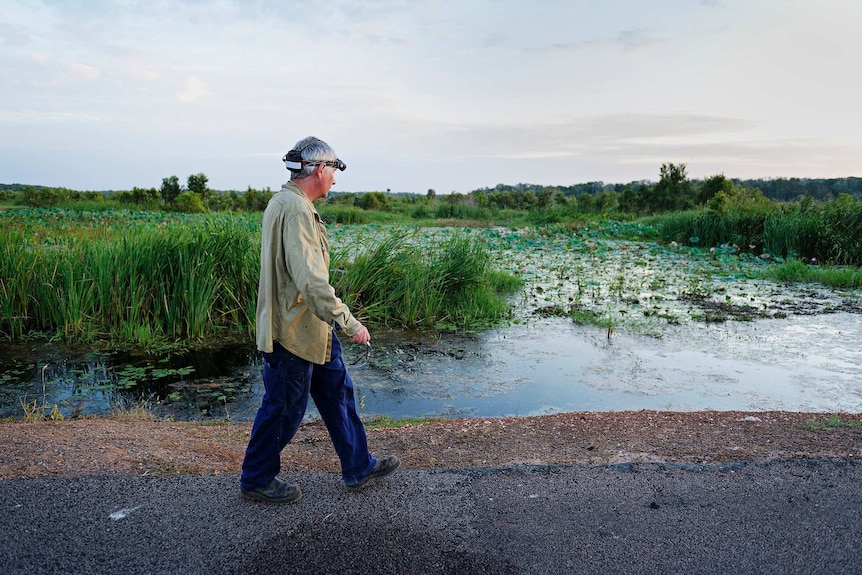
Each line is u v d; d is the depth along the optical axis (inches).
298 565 104.0
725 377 259.6
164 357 287.1
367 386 248.2
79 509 120.0
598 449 157.0
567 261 613.9
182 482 132.3
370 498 126.7
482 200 1566.2
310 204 113.4
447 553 107.8
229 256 343.6
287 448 164.4
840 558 106.7
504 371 267.6
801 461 144.9
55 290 325.4
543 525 116.9
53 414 200.5
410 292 359.3
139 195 1290.6
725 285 485.1
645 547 109.7
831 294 452.8
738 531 114.8
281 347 115.6
